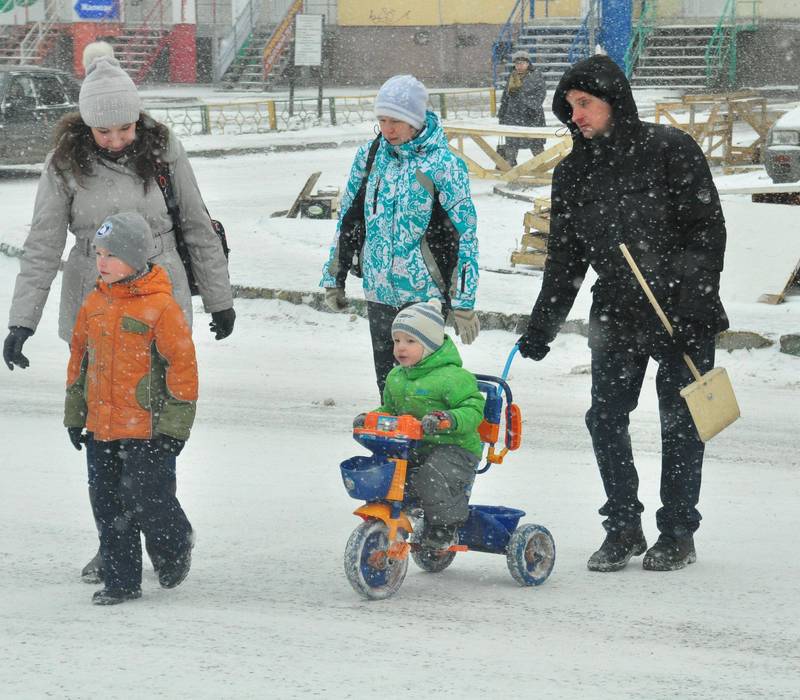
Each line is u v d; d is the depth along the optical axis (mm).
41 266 16875
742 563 17969
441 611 15531
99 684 12312
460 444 16250
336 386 31094
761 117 73250
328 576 17234
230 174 76938
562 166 17688
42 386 31141
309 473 23328
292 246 48906
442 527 16281
